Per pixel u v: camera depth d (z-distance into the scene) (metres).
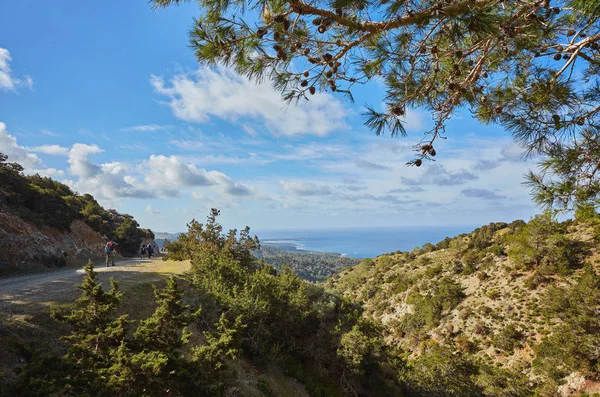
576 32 3.94
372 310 77.62
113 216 52.66
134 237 46.34
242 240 26.80
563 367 34.09
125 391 6.04
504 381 35.06
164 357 6.53
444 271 76.25
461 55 3.94
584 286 40.16
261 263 29.69
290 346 17.80
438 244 107.31
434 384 26.34
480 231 97.75
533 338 42.56
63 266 25.95
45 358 5.36
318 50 4.30
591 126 4.37
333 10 3.39
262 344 15.33
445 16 3.09
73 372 5.60
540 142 4.47
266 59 4.12
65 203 35.94
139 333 7.60
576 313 38.44
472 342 47.91
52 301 11.80
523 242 57.75
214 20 3.63
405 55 4.25
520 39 3.91
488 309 52.19
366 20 3.60
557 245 52.75
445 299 60.91
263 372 14.65
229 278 20.08
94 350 6.85
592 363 32.03
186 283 18.81
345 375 17.08
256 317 15.76
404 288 78.12
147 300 14.91
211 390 7.65
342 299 22.45
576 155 4.34
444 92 5.17
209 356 7.80
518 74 4.79
